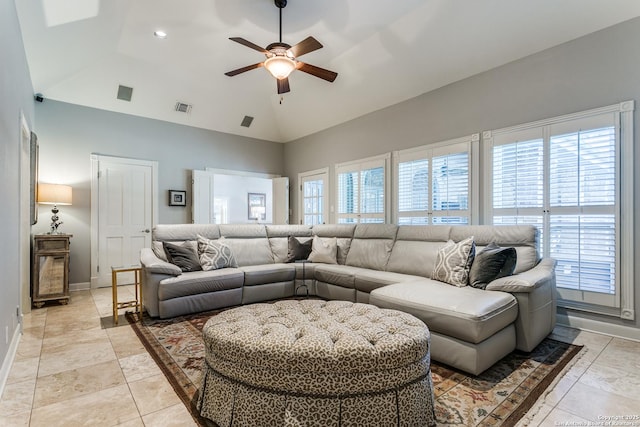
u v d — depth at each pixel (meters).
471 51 3.48
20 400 1.78
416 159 4.31
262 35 3.78
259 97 5.46
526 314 2.33
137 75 4.51
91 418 1.62
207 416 1.61
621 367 2.17
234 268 3.82
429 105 4.18
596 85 2.84
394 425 1.45
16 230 2.62
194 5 3.30
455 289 2.52
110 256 4.83
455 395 1.83
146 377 2.04
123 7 3.23
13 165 2.45
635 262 2.66
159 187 5.30
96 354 2.38
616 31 2.73
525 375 2.06
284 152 6.82
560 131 3.04
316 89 5.01
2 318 2.00
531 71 3.25
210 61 4.39
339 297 3.72
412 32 3.54
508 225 3.10
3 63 2.04
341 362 1.42
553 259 2.90
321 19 3.47
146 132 5.19
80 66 4.06
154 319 3.18
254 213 9.45
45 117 4.36
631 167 2.67
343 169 5.42
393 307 2.44
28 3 2.50
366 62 4.16
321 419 1.41
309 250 4.46
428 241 3.52
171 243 3.68
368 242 4.04
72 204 4.54
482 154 3.63
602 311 2.81
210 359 1.65
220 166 5.96
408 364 1.51
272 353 1.46
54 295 3.75
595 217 2.84
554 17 2.89
